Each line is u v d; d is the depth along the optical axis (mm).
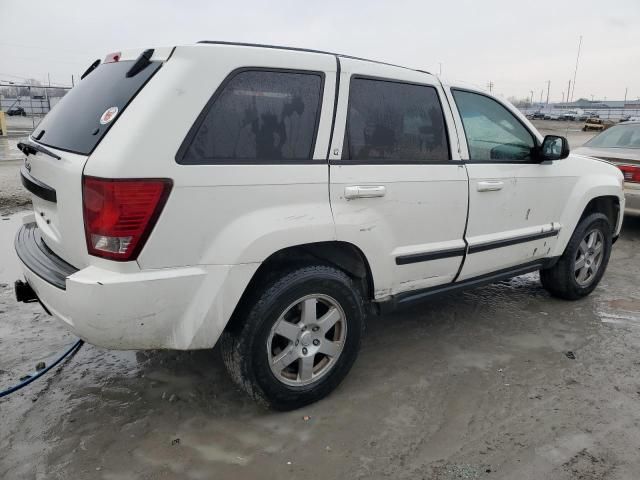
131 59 2715
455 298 4750
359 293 3047
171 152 2336
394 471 2443
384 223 3047
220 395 3057
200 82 2434
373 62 3115
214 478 2387
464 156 3504
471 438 2695
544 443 2660
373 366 3447
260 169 2568
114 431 2711
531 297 4824
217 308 2486
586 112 77938
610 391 3180
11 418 2795
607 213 4930
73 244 2471
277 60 2680
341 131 2875
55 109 3131
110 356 3486
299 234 2664
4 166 12547
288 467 2465
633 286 5207
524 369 3439
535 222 4062
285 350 2812
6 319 3992
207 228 2436
